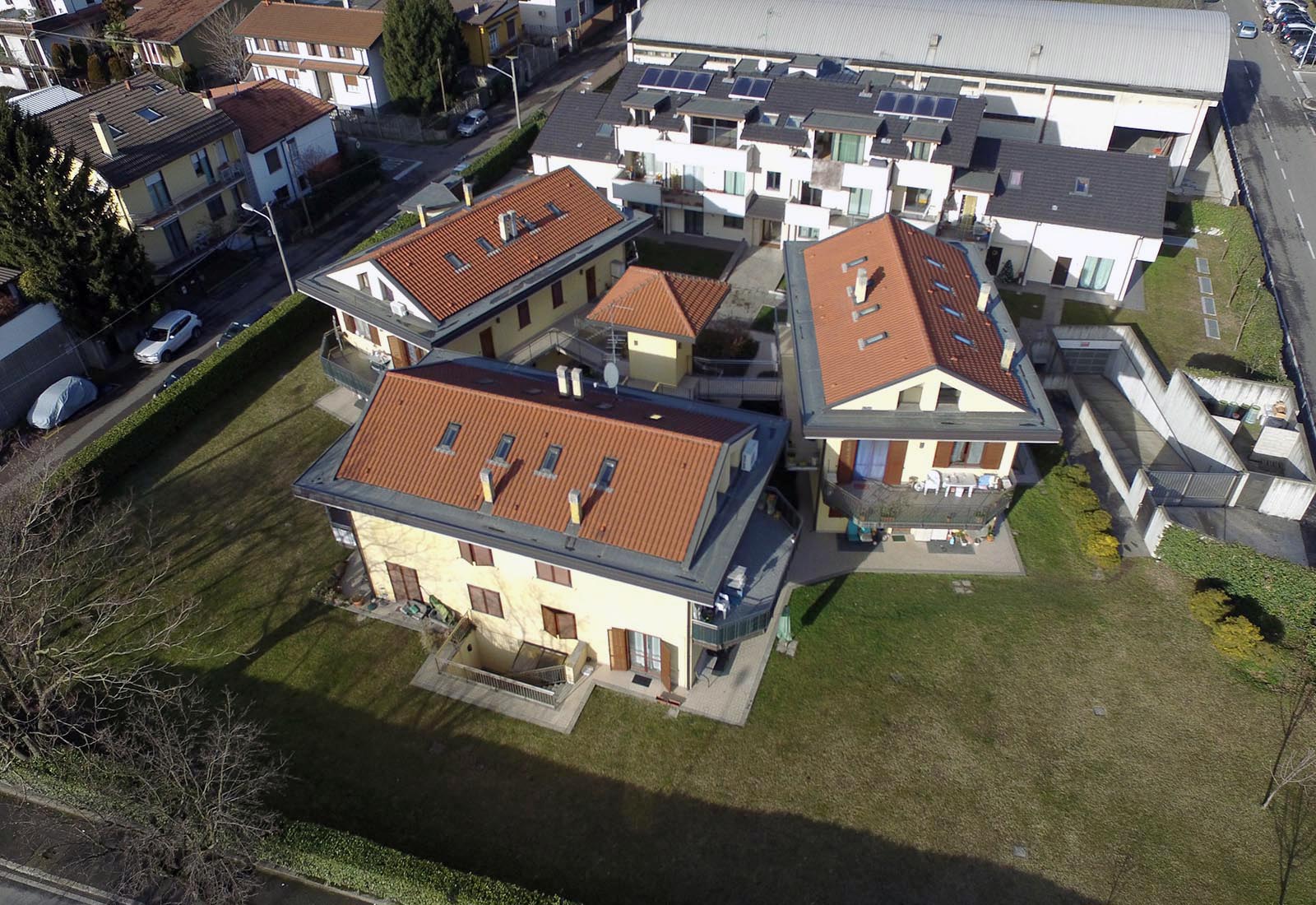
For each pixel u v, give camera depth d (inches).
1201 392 1824.6
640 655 1330.0
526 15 3656.5
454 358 1620.3
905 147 2151.8
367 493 1307.8
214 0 3400.6
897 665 1365.7
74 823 1202.6
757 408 1813.5
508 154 2871.6
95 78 3275.1
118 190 2187.5
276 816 1126.4
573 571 1220.5
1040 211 2176.4
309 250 2541.8
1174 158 2674.7
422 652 1401.3
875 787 1210.6
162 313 2199.8
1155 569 1514.5
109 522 1632.6
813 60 2630.4
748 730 1278.3
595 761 1246.9
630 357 1815.9
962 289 1656.0
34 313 1963.6
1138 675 1350.9
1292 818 1173.7
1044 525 1595.7
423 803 1206.3
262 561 1569.9
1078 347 2005.4
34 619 1234.6
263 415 1902.1
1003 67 2699.3
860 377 1448.1
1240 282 2186.3
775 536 1360.7
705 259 2386.8
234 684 1366.9
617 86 2452.0
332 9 3233.3
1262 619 1425.9
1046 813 1181.7
